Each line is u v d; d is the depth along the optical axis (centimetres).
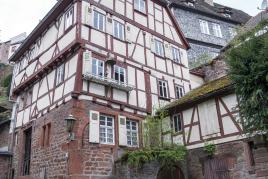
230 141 1159
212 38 2552
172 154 1220
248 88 895
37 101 1513
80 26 1319
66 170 1127
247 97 908
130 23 1569
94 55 1324
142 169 1170
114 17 1496
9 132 1756
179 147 1297
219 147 1196
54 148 1242
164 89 1622
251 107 888
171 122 1437
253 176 1051
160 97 1567
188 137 1331
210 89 1316
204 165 1239
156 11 1772
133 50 1523
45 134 1353
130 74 1455
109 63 1352
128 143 1335
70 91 1240
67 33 1380
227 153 1160
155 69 1609
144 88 1499
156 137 1375
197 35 2480
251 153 1084
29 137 1555
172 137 1403
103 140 1234
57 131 1255
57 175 1175
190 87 1791
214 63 1883
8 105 2330
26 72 1723
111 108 1305
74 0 1394
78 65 1251
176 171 1280
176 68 1750
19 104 1727
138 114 1413
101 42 1377
